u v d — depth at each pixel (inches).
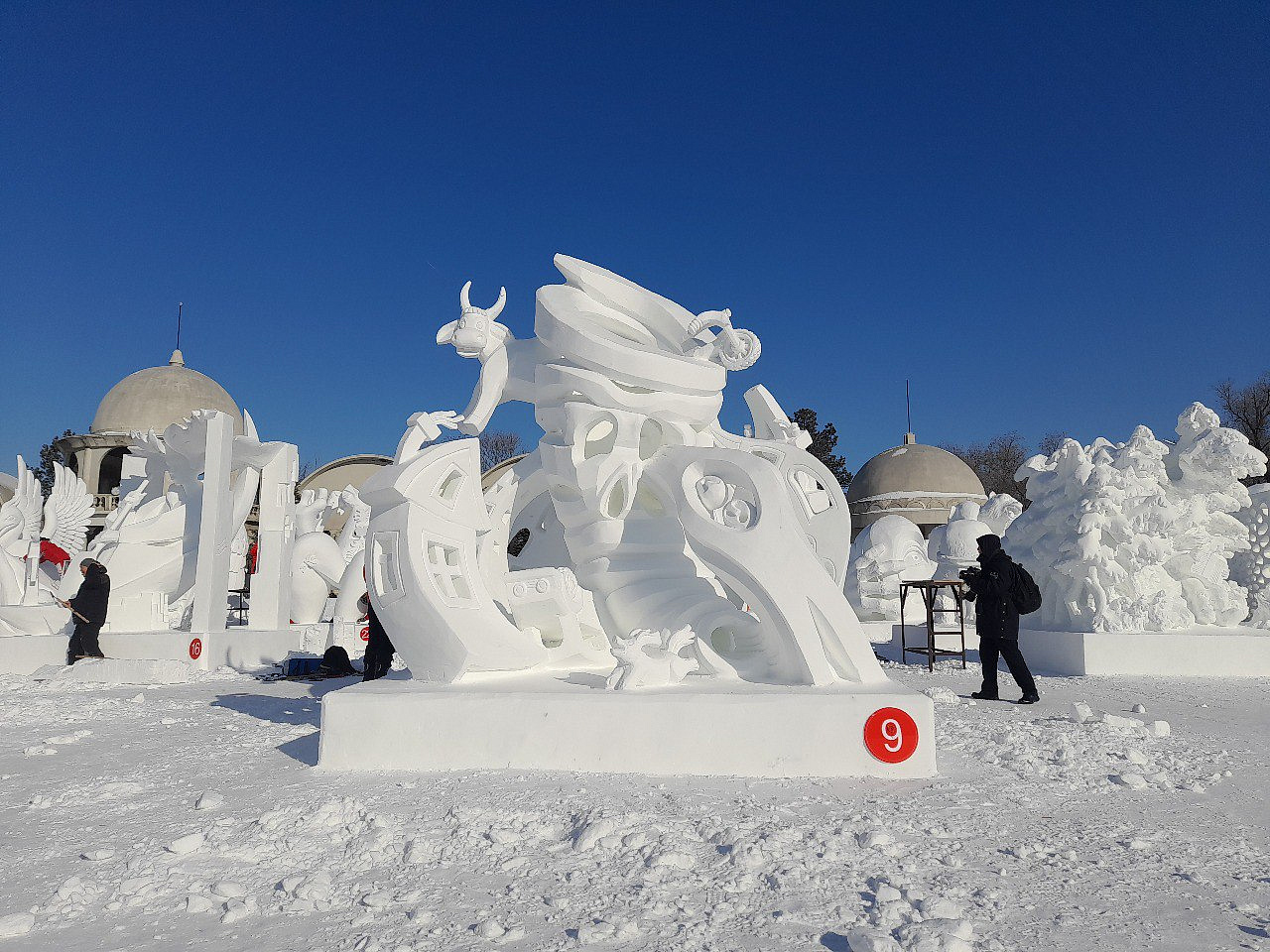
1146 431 514.3
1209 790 195.8
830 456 2159.2
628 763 213.6
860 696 211.5
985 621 349.1
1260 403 1732.3
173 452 583.5
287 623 590.2
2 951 115.2
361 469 1670.8
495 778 205.5
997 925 120.0
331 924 123.3
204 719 310.8
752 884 135.3
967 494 1456.7
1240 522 553.6
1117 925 120.1
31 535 583.2
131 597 566.3
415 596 250.2
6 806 190.7
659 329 317.7
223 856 152.9
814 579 238.5
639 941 115.0
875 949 108.3
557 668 280.7
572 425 289.3
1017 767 216.8
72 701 356.5
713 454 263.3
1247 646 449.1
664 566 293.1
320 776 212.8
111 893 136.8
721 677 245.9
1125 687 396.2
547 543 353.1
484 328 303.6
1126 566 502.0
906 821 168.7
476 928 119.0
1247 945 114.0
